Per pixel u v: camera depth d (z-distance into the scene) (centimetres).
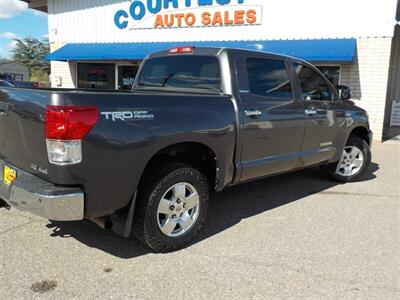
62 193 319
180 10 1352
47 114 314
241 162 454
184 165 399
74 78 1556
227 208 531
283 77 511
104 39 1487
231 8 1280
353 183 672
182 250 402
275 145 494
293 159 527
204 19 1323
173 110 379
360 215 512
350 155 672
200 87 470
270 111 479
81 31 1519
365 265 375
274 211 522
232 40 1296
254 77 471
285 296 321
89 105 321
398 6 1230
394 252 403
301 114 527
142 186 372
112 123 333
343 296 322
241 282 342
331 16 1168
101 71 1524
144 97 360
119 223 371
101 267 363
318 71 580
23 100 342
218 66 453
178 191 394
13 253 384
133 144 347
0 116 377
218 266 369
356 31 1148
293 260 383
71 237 424
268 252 400
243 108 445
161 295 321
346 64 1170
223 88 446
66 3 1523
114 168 339
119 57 1330
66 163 315
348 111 634
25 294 316
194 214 412
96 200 336
